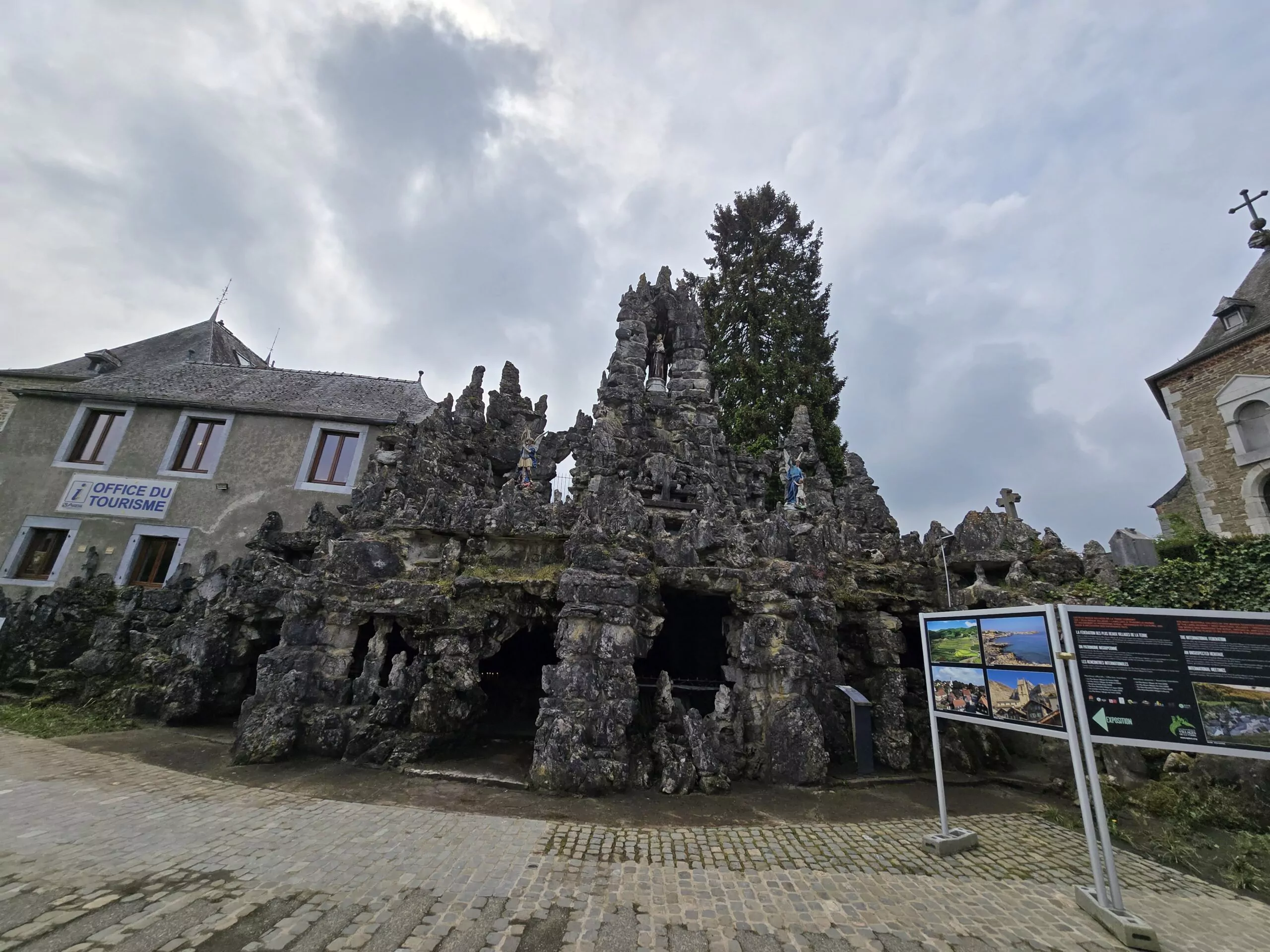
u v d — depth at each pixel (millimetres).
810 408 31188
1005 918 6254
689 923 5797
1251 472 18562
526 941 5289
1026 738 13922
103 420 23266
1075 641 7070
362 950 4996
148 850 6816
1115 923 5988
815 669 11773
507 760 11555
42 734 12398
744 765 11141
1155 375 21547
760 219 39406
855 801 10227
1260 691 6184
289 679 11734
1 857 6359
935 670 8914
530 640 16766
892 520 20906
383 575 12680
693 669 16281
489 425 22109
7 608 18594
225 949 4914
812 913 6133
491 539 13031
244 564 16719
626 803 9484
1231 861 7945
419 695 11453
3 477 21844
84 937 4945
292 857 6801
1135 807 9766
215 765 10711
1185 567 13195
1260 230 21094
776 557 13078
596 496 12875
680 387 23344
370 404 24922
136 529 21234
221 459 22266
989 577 15594
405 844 7355
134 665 15734
